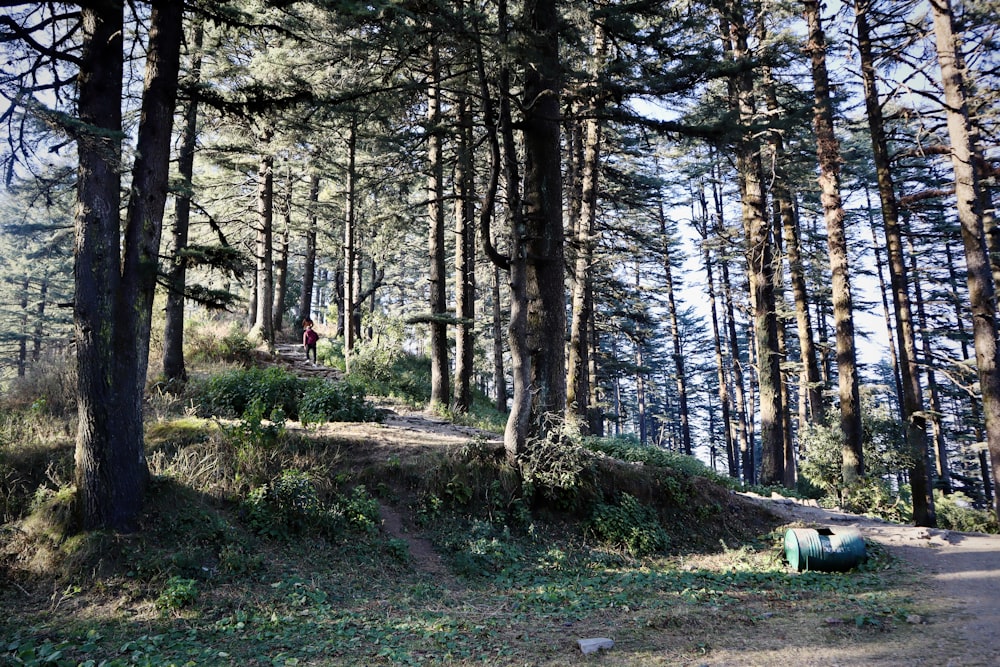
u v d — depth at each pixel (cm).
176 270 886
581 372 1759
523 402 1138
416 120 1377
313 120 1385
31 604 650
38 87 718
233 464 930
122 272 792
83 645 571
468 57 1097
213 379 1306
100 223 763
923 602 784
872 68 1504
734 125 1138
